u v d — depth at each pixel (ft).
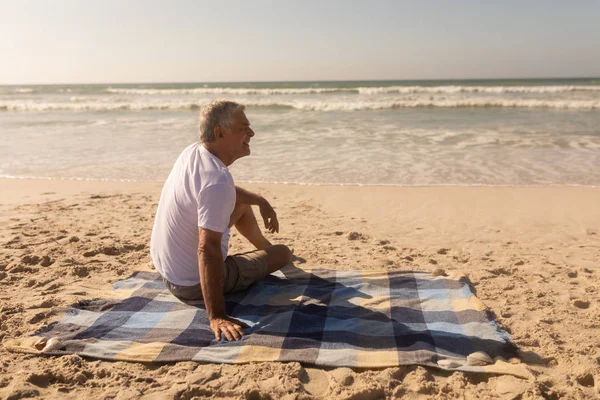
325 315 10.52
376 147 36.83
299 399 7.69
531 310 11.10
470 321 10.11
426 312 10.64
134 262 14.43
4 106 83.35
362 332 9.73
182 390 7.89
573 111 62.08
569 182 25.41
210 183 9.53
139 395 7.80
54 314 10.79
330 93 110.93
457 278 12.55
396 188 24.80
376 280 12.52
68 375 8.29
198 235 10.36
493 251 15.92
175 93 123.13
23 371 8.39
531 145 36.19
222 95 110.93
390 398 7.84
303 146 37.88
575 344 9.44
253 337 9.46
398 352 8.95
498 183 25.55
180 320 10.27
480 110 66.44
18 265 13.61
